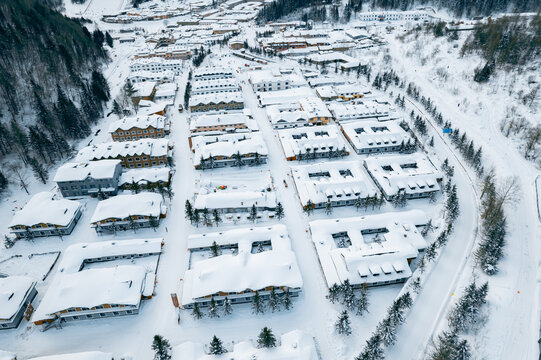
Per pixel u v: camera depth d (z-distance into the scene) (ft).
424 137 480.64
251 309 256.73
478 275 273.54
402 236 302.25
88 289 250.16
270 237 308.60
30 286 264.11
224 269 261.44
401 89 635.66
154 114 554.46
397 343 228.22
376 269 267.18
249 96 643.04
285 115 524.11
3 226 342.23
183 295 257.34
